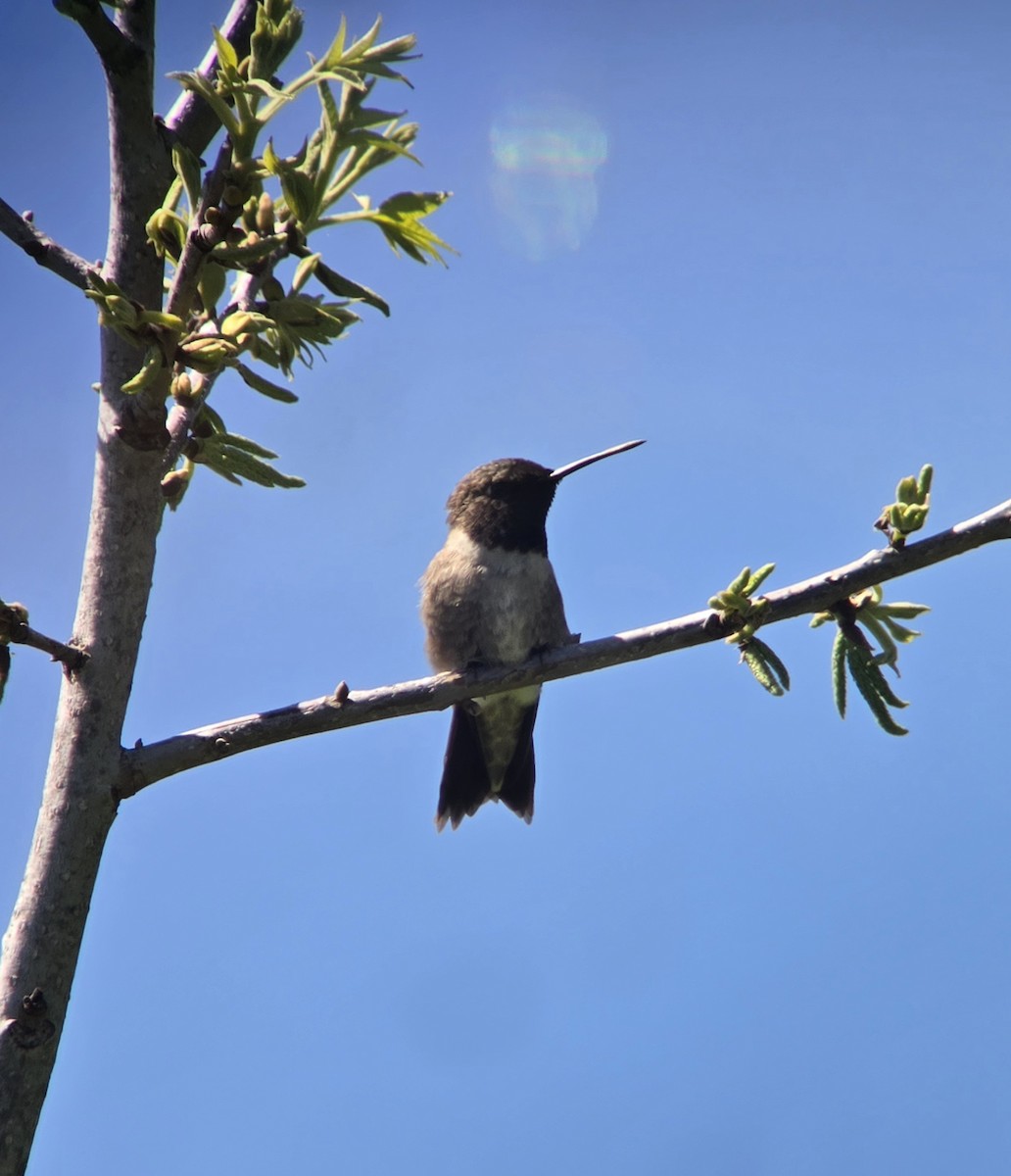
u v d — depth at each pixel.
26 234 6.79
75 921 5.85
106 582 6.26
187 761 6.32
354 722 6.87
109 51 5.96
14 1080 5.48
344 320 6.01
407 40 6.08
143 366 6.41
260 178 5.84
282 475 6.79
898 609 7.18
